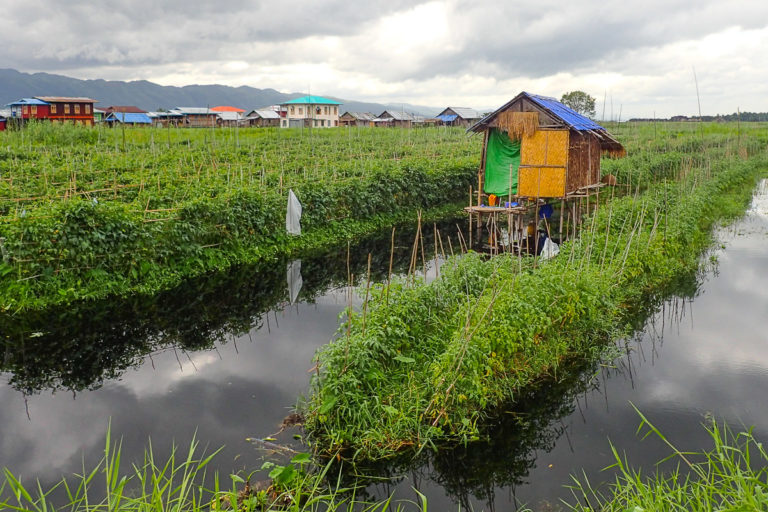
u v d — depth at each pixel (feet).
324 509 20.80
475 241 68.18
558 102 73.00
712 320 39.27
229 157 103.14
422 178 86.79
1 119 216.95
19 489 15.87
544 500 21.29
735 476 16.75
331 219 69.82
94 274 43.88
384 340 26.81
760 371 31.32
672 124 219.82
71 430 26.07
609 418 26.91
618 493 20.98
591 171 73.77
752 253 56.80
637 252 44.73
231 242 55.42
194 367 33.09
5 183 66.08
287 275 52.80
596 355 33.30
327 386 24.56
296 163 93.15
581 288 35.14
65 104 225.76
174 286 48.16
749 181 107.96
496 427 26.37
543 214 75.00
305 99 312.71
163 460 23.47
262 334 38.45
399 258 59.88
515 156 67.92
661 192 65.92
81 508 20.49
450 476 23.00
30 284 41.32
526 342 29.53
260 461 23.32
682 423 26.16
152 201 58.54
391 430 24.18
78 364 33.53
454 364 25.77
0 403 28.73
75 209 43.16
